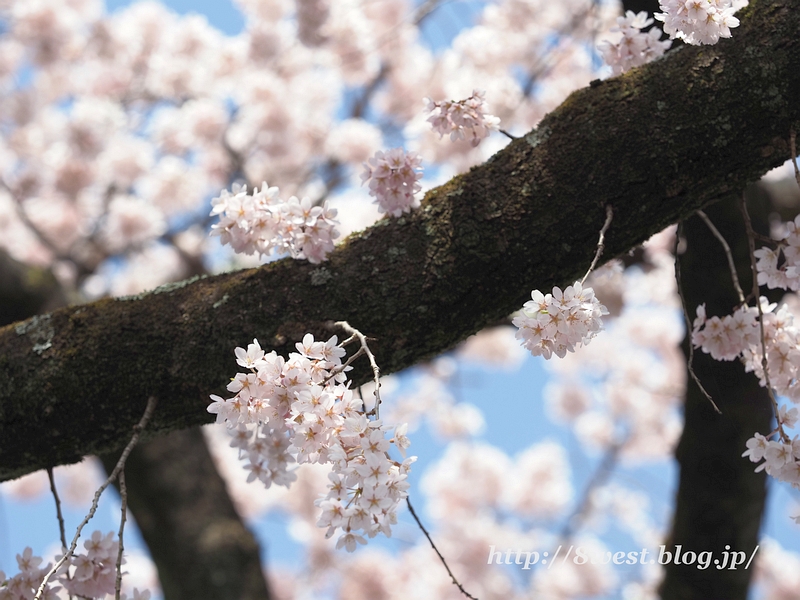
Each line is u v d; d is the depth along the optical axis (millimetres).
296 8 5191
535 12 4453
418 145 4242
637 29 1541
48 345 1488
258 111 5207
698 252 2133
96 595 1369
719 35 1230
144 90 5730
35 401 1466
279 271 1441
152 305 1491
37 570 1336
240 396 1068
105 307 1519
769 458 1214
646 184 1341
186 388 1425
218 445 5484
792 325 1448
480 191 1397
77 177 5188
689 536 2457
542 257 1365
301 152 5426
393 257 1398
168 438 2961
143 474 2838
